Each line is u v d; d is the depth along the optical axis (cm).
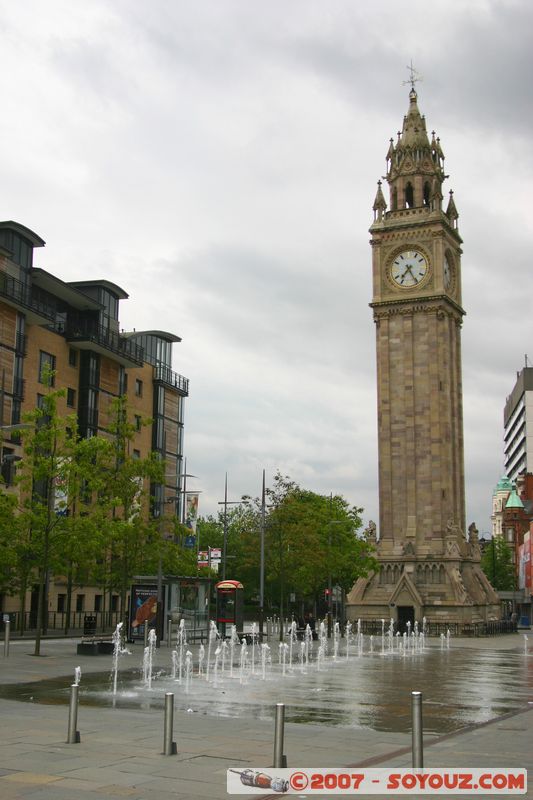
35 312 7806
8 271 7825
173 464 10769
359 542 10038
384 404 10069
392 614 9381
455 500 10025
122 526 5300
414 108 10850
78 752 1844
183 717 2442
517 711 2792
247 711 2642
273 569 8819
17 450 7462
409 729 2322
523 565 15588
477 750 1980
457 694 3306
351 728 2319
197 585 6638
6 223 7962
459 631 9162
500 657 5678
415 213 10262
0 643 5550
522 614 15125
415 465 9838
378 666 4756
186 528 6216
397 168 10619
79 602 8756
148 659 4553
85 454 5369
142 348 10081
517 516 18700
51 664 4172
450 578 9400
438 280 10019
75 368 8862
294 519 8519
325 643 7169
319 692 3281
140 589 5928
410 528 9694
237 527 14038
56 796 1446
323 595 12656
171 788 1521
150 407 10356
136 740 2008
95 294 9406
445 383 9988
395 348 10119
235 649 5797
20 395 7712
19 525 5006
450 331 10331
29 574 5947
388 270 10269
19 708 2577
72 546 5034
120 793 1477
